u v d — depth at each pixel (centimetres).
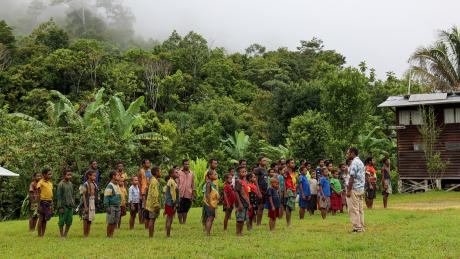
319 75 6397
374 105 3925
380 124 3494
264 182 1249
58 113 2750
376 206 1858
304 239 989
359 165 1097
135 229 1304
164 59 6812
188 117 5000
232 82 6969
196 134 3409
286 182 1274
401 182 2816
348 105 2588
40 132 2420
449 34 3012
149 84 6012
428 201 2088
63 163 2320
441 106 2756
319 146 2942
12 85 5056
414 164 2783
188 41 7781
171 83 5972
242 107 5334
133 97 5775
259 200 1260
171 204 1112
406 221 1298
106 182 2395
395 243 920
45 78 5291
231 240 1017
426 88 3086
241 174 1146
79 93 5312
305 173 1472
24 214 2314
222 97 5853
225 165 3066
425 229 1099
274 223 1181
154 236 1132
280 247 903
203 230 1229
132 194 1328
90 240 1078
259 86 7156
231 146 3766
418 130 2762
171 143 3031
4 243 1062
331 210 1605
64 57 5472
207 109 4762
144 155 2870
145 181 1326
